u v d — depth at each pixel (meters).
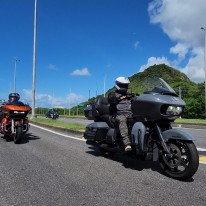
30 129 9.33
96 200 2.74
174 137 3.33
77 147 5.45
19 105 6.17
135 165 4.02
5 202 2.70
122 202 2.69
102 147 4.31
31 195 2.87
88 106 4.96
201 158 4.50
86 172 3.67
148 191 2.97
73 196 2.84
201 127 13.14
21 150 5.21
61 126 9.05
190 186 3.13
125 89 3.98
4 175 3.55
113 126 4.13
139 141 3.57
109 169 3.81
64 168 3.86
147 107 3.52
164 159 3.48
